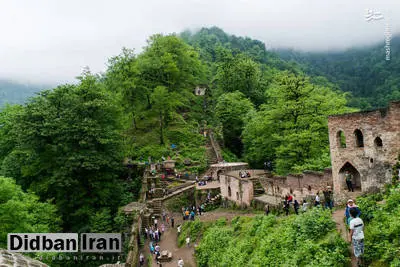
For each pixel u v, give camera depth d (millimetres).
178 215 51781
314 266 18953
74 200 50219
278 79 52562
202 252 34938
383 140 28109
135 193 59281
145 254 39625
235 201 46438
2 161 61281
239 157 78812
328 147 45969
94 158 50375
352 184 32062
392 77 134000
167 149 72438
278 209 35594
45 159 51344
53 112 52031
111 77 76438
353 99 120812
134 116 79500
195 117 90250
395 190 22016
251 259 25984
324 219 23016
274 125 53531
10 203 34469
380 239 18016
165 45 95938
